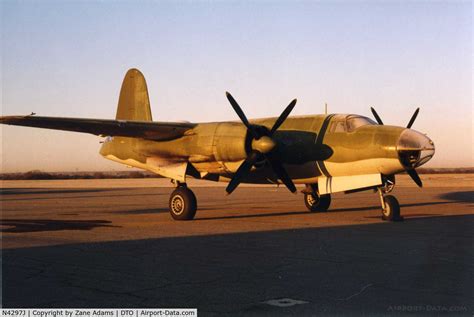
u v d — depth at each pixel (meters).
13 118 13.91
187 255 8.92
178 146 15.55
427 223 13.70
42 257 8.81
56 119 14.09
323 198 17.53
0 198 28.44
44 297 6.27
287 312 5.55
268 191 35.94
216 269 7.73
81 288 6.66
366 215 16.38
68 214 17.70
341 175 14.91
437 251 9.17
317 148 14.98
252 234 11.63
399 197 26.20
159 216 16.73
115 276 7.32
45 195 31.86
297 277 7.16
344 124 14.85
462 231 11.92
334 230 12.24
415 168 14.04
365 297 6.11
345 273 7.39
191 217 15.22
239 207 20.47
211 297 6.18
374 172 14.21
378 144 13.77
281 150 15.46
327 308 5.68
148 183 60.97
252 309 5.68
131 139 17.09
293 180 16.00
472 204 21.12
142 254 9.05
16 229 12.97
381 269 7.65
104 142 18.39
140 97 20.16
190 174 16.12
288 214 17.00
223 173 15.42
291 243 10.20
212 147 14.72
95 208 20.67
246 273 7.45
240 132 14.38
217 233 11.87
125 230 12.62
